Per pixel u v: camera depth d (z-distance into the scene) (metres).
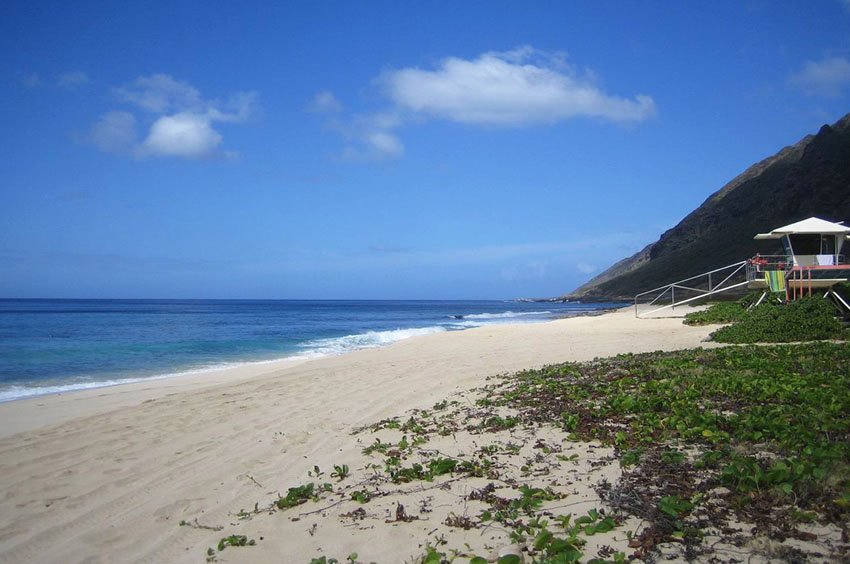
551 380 10.90
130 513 6.23
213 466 7.67
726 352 13.14
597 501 5.11
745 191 136.62
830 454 5.23
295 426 9.54
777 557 3.90
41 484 7.32
